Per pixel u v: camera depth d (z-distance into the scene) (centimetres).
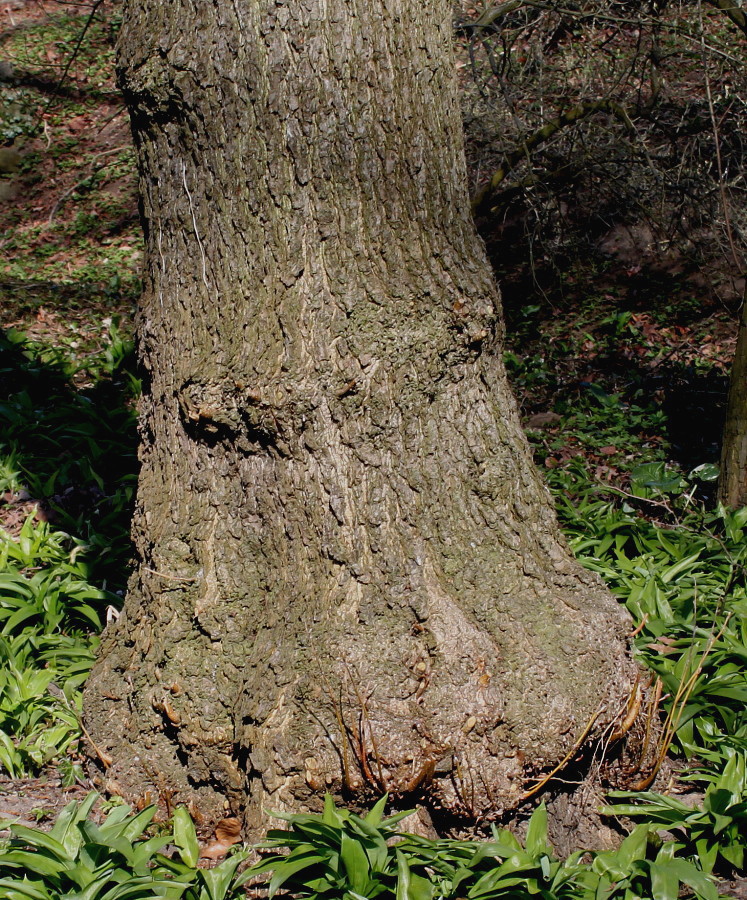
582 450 732
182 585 335
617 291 979
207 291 326
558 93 824
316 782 307
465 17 745
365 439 320
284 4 303
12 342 775
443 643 316
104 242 1140
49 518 579
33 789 356
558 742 316
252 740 313
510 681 319
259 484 329
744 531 567
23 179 1230
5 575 468
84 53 1370
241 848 315
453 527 329
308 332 315
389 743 304
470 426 334
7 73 1316
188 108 314
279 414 317
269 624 327
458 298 326
